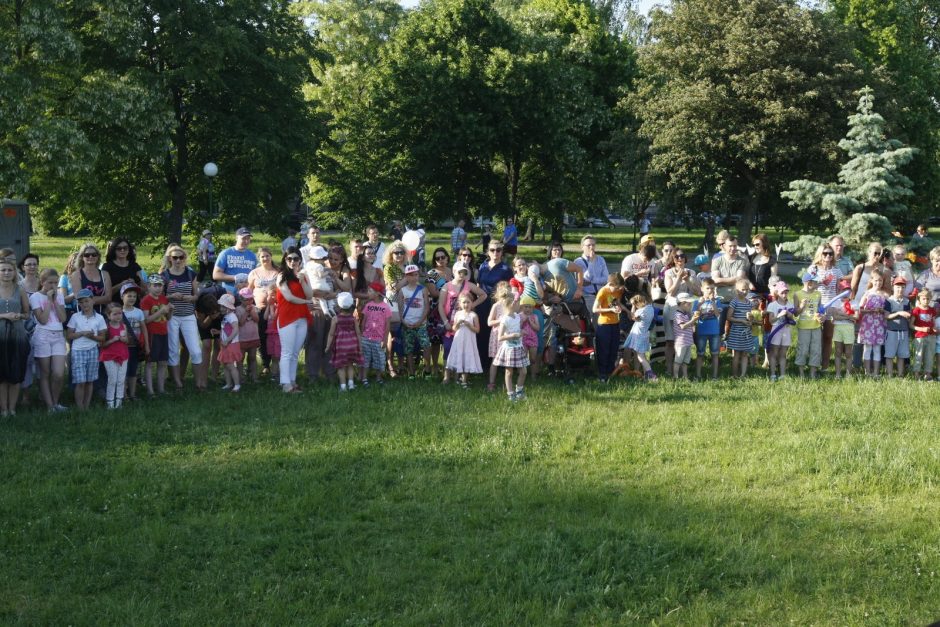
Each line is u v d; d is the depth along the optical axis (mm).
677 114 34969
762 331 14883
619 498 7449
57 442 9180
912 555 6402
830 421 10148
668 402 11180
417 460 8578
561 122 39094
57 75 25891
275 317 12586
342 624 5379
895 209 21438
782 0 35094
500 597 5691
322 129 33062
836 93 32594
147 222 31328
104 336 10688
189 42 27234
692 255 43219
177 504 7305
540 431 9641
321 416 10289
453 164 39656
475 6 39812
